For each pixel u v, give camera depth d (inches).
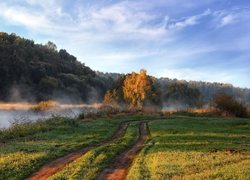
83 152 1213.1
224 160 1015.0
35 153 1128.8
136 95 4195.4
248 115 3459.6
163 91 5374.0
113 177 868.0
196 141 1432.1
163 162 985.5
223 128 2036.2
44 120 2126.0
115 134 1820.9
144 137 1673.2
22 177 865.5
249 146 1314.0
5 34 7130.9
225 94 3540.8
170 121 2512.3
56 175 858.1
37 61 6904.5
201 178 796.6
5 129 1653.5
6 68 5684.1
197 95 5383.9
